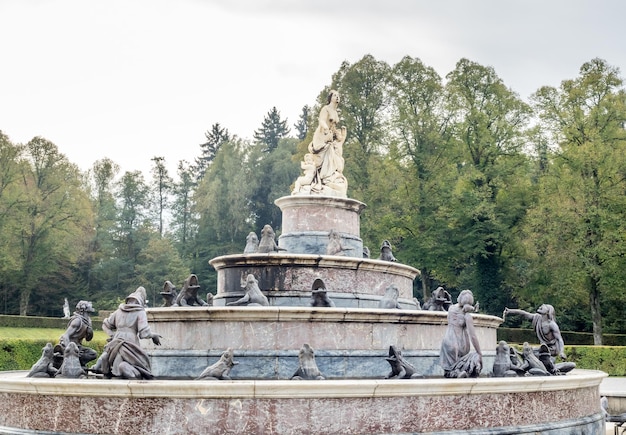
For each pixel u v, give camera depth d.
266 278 21.28
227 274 22.00
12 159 69.75
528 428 14.16
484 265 57.62
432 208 55.00
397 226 54.41
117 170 96.56
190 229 99.56
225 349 17.12
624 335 54.84
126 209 95.75
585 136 51.56
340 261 21.25
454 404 13.47
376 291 21.83
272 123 112.12
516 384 14.04
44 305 78.69
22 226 69.50
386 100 57.88
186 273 79.31
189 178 101.19
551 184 51.47
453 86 57.31
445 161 56.34
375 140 57.53
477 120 56.34
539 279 53.12
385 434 12.82
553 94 53.75
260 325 17.11
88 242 84.25
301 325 17.16
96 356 16.81
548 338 20.80
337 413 12.62
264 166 84.69
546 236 49.38
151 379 14.30
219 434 12.31
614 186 49.03
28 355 34.81
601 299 55.03
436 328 19.03
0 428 13.64
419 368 18.28
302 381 12.58
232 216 81.19
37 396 13.24
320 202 24.88
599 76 52.03
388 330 17.94
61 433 12.88
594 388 16.91
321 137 25.80
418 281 67.94
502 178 56.72
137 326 14.70
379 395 12.88
